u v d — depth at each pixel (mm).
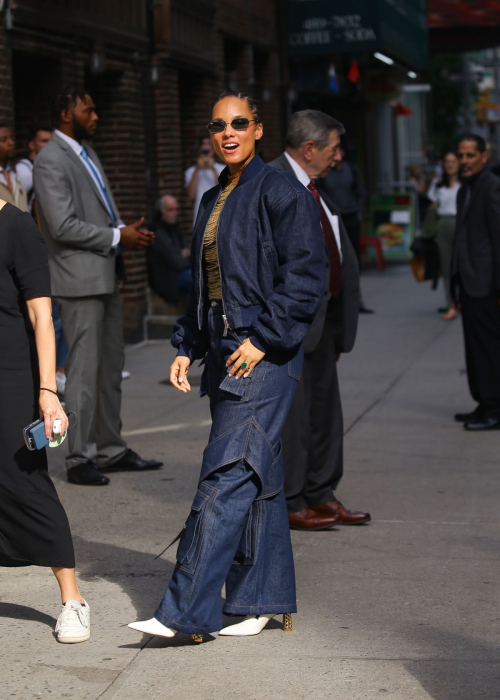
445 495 6957
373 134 29156
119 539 6082
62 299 7102
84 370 7141
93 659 4461
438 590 5258
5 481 4496
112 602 5113
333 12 19906
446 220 15039
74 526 6324
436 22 26688
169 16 14430
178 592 4363
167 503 6793
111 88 13398
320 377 6215
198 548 4348
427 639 4652
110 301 7367
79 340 7125
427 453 8086
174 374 4766
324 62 22062
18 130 11711
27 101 11656
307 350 5945
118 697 4117
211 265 4582
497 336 8773
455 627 4785
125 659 4461
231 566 4641
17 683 4238
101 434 7520
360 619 4895
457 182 14977
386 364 11930
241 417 4414
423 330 14336
